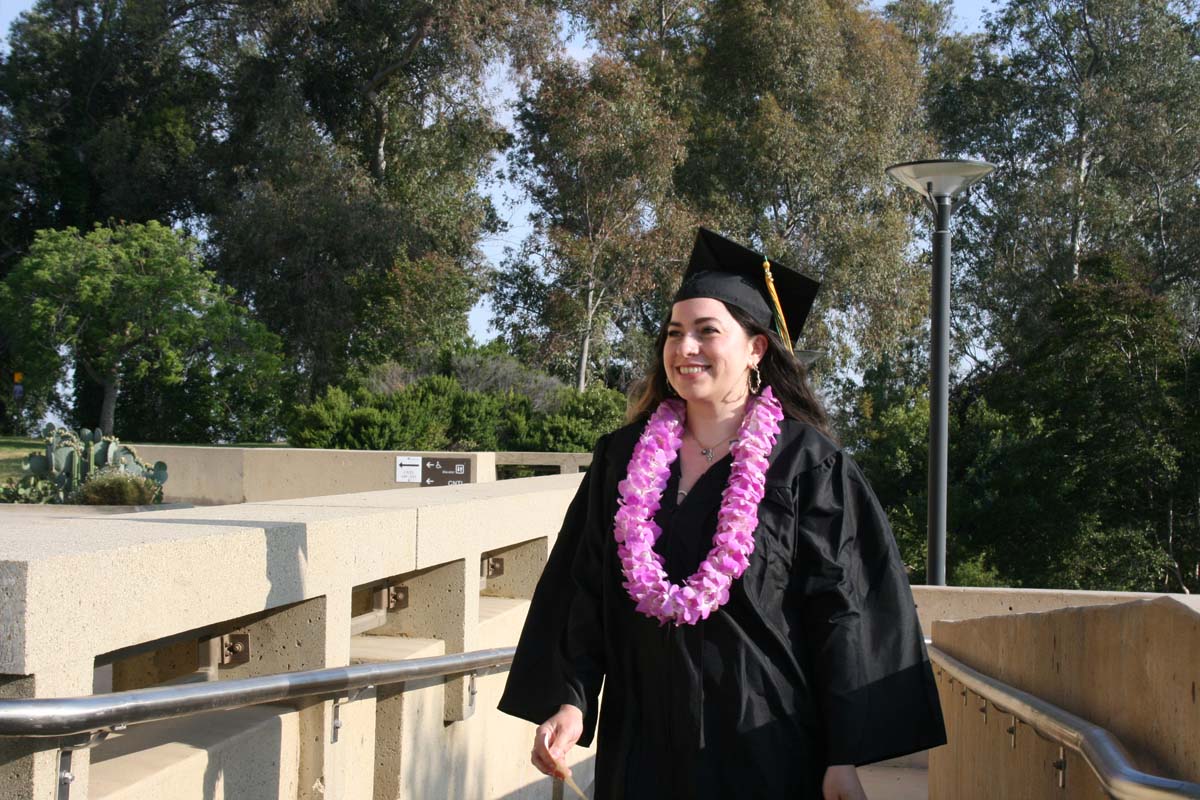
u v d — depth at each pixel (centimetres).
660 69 3838
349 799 388
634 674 254
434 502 474
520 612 587
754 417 261
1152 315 2797
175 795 291
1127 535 2712
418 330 3266
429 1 3500
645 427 276
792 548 248
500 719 540
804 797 241
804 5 3662
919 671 245
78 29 3941
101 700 230
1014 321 3791
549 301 3409
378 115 3753
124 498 1188
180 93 3947
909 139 3841
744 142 3569
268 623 367
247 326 3164
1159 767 228
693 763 239
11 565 235
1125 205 3797
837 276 3466
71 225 3859
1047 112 3972
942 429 983
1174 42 3944
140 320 3050
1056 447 2773
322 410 2023
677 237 3316
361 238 3412
